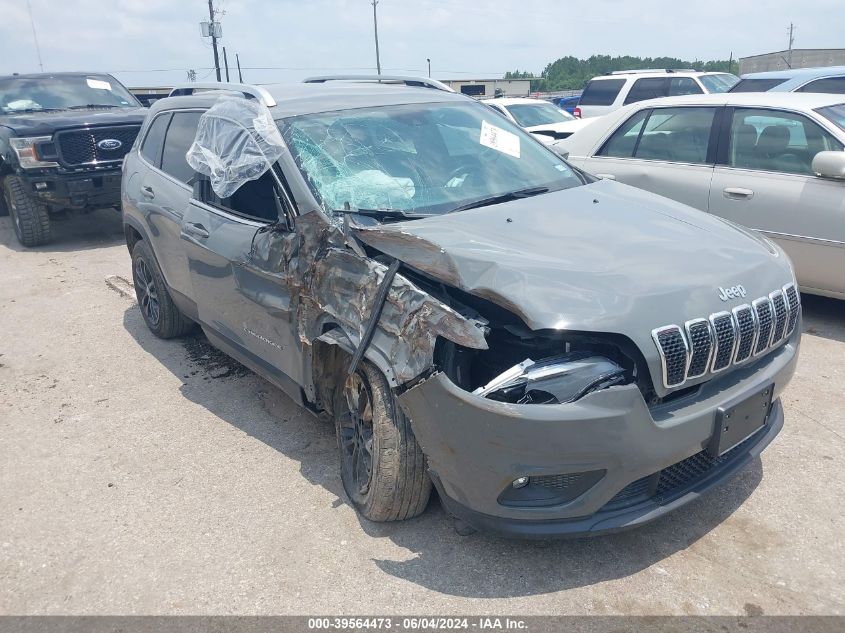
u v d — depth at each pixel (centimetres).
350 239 321
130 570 321
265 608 293
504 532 281
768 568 301
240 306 409
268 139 388
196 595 303
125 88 1136
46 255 922
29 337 624
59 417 472
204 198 451
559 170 443
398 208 368
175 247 489
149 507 367
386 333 296
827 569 299
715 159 605
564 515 276
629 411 264
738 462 313
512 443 264
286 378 387
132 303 702
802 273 561
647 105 664
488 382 292
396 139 411
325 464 398
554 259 302
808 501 344
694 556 310
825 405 435
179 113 526
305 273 342
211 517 355
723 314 292
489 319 296
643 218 363
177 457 414
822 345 526
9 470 410
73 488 388
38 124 903
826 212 534
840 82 880
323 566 315
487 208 366
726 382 303
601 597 289
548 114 1317
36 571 325
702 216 383
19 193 925
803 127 562
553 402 265
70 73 1106
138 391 505
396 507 324
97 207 959
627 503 286
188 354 568
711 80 1342
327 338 329
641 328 271
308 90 454
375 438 314
